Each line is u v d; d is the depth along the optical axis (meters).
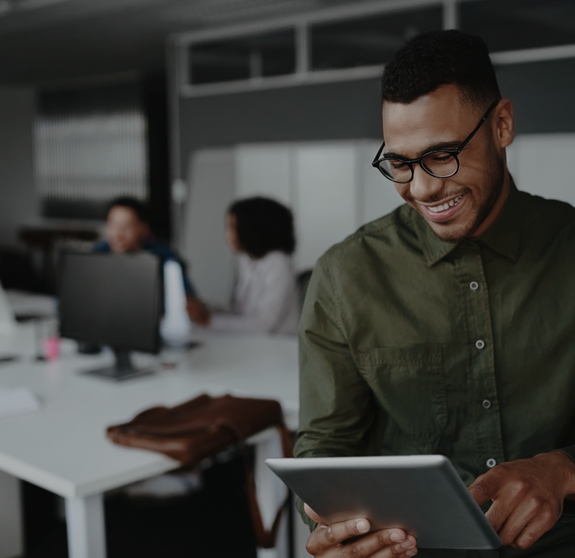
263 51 5.99
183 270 3.43
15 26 6.03
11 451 1.89
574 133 4.44
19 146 9.95
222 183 6.27
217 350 3.04
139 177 8.80
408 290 1.15
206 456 1.89
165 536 2.95
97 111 9.20
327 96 5.61
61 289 2.82
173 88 6.73
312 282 1.22
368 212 5.21
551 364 1.12
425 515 0.89
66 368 2.78
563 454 1.00
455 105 0.93
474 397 1.14
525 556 1.00
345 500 0.93
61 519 3.09
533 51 4.56
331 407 1.19
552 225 1.15
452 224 1.00
